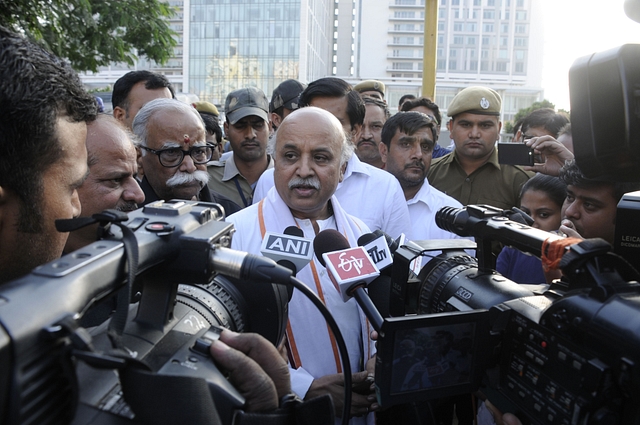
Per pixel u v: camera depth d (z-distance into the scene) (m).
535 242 1.29
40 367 0.63
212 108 5.99
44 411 0.63
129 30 7.70
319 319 1.93
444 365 1.28
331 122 2.00
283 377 0.99
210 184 3.96
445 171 3.92
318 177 1.94
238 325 1.24
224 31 65.19
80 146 0.96
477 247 1.55
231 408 0.83
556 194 2.55
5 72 0.82
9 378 0.59
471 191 3.75
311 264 1.96
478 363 1.29
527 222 1.56
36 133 0.84
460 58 84.00
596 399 0.99
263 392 0.91
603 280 1.05
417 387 1.27
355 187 2.79
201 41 65.94
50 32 6.14
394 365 1.24
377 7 82.94
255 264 1.00
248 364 0.91
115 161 1.77
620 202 1.38
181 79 73.00
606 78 1.11
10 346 0.59
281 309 1.35
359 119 3.23
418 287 1.66
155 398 0.77
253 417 0.86
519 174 3.70
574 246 1.12
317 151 1.95
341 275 1.41
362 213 2.73
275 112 4.75
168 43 7.98
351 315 1.97
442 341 1.27
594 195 1.84
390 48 83.62
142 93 3.38
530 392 1.16
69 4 6.46
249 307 1.32
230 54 65.06
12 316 0.61
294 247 1.62
